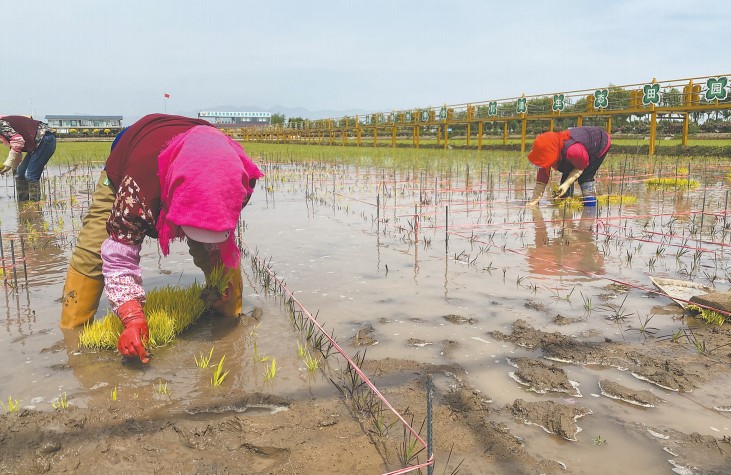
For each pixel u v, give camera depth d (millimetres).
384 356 3742
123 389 3309
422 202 10922
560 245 6996
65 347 3906
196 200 3342
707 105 18922
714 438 2736
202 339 4082
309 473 2496
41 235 7801
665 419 2936
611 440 2744
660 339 3980
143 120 4000
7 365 3619
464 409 3037
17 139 10461
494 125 46500
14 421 2877
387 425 2879
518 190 12719
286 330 4238
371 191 12914
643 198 11117
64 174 16391
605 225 8289
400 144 41062
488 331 4172
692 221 8523
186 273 5691
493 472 2490
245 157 3818
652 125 20891
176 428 2848
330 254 6543
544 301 4848
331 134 46406
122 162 3857
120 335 3678
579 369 3541
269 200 11336
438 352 3805
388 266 6004
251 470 2551
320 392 3254
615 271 5781
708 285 5227
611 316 4461
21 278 5633
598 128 9852
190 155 3439
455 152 28703
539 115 25469
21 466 2564
